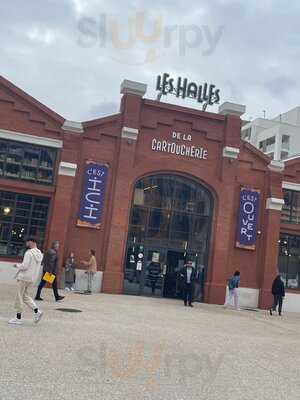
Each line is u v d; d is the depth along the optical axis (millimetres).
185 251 23609
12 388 6527
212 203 24094
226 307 22422
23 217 21766
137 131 23062
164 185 23781
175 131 23844
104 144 22922
